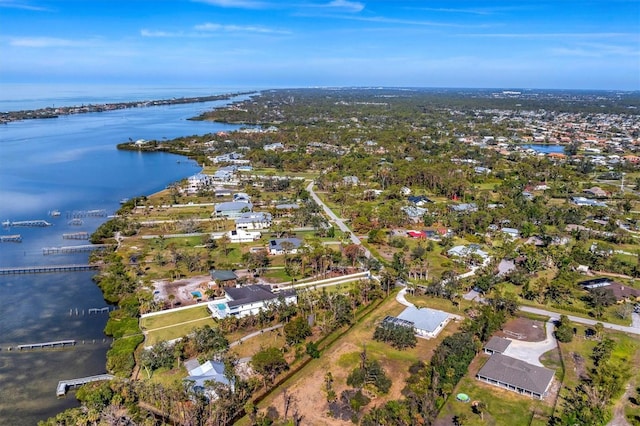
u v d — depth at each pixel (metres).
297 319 101.81
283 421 74.56
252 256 141.12
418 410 76.12
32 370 89.69
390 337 98.81
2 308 115.25
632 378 86.38
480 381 85.81
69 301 119.38
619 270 137.75
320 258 137.00
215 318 107.62
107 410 74.62
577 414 73.06
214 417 74.31
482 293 122.31
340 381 85.44
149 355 88.88
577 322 108.50
